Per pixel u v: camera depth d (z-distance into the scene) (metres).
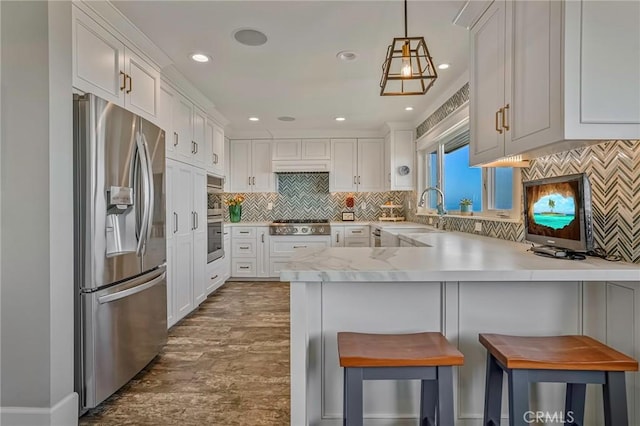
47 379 1.72
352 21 2.28
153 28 2.38
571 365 1.25
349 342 1.42
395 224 4.63
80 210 1.90
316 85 3.46
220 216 4.72
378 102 4.03
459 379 1.71
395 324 1.70
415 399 1.75
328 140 5.64
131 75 2.49
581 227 1.53
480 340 1.53
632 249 1.51
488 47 1.91
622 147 1.55
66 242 1.82
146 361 2.41
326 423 1.71
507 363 1.27
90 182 1.90
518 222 2.41
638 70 1.30
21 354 1.73
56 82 1.75
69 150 1.84
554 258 1.67
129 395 2.14
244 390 2.20
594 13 1.30
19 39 1.72
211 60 2.88
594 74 1.30
